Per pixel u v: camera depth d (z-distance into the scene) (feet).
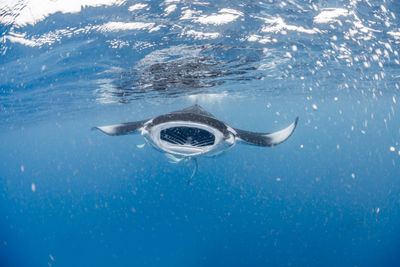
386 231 40.96
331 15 17.44
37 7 14.11
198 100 59.41
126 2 14.01
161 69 27.40
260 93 58.13
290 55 26.63
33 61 21.54
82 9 14.40
